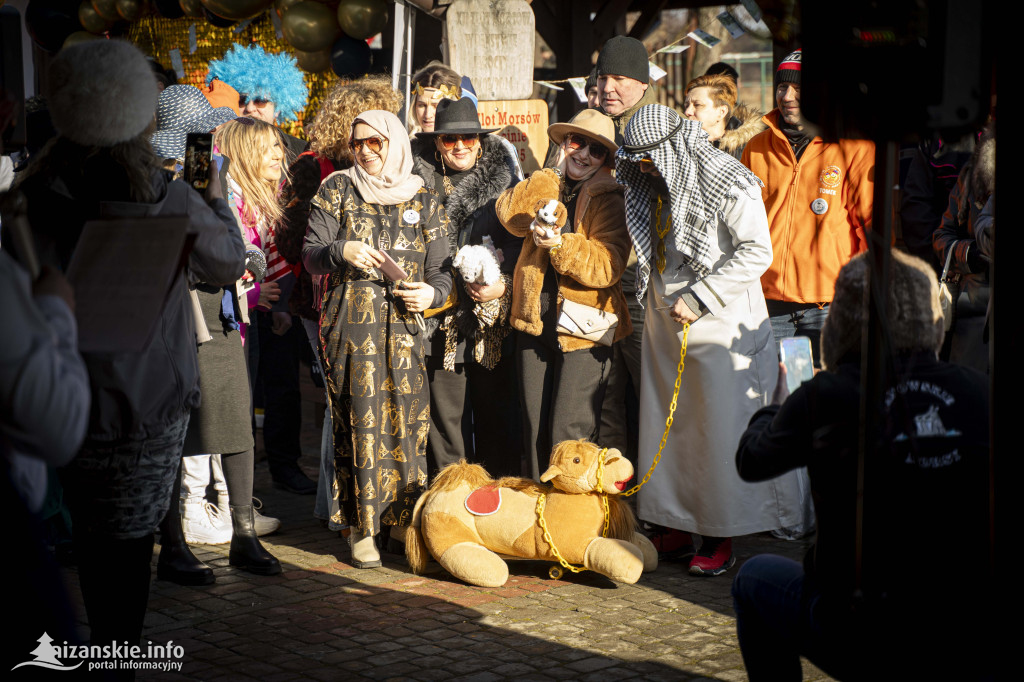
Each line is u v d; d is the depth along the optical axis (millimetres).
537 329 4410
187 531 4730
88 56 2664
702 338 4188
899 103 1939
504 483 4246
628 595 3996
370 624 3695
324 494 5008
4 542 1806
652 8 8555
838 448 2127
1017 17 1778
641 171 4227
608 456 4051
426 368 4660
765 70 15773
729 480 4168
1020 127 1792
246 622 3723
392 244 4312
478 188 4656
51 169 2727
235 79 5738
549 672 3240
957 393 2021
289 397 5855
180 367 2855
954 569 2002
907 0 1906
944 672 2027
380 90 5012
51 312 1939
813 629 2213
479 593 4027
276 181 4680
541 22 8000
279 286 5141
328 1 6512
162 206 2836
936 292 2033
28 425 1806
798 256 4734
